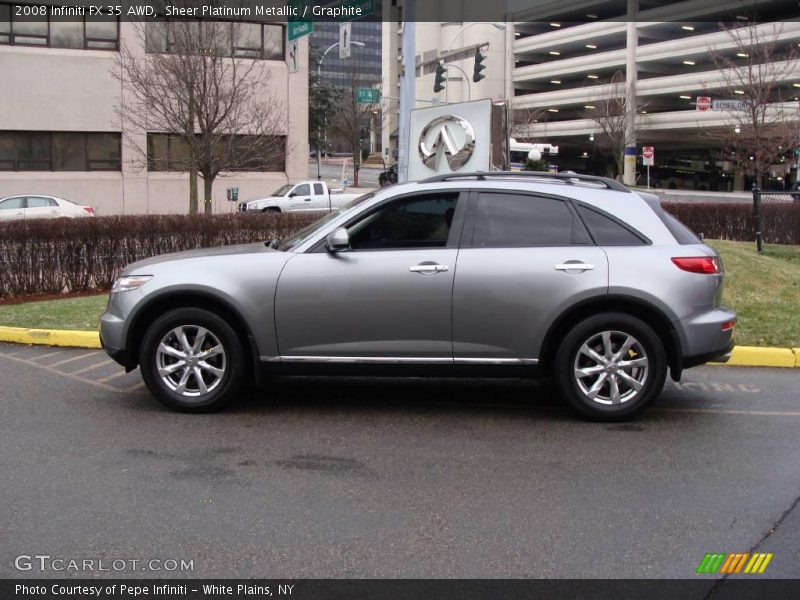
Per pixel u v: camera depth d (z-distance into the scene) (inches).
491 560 157.6
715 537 168.7
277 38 1268.5
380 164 3380.9
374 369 247.0
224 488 192.7
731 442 231.9
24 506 180.4
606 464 212.5
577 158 3073.3
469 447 225.6
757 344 338.0
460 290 241.0
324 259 245.4
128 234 515.8
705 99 1600.6
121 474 201.0
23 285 482.9
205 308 251.8
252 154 1002.1
